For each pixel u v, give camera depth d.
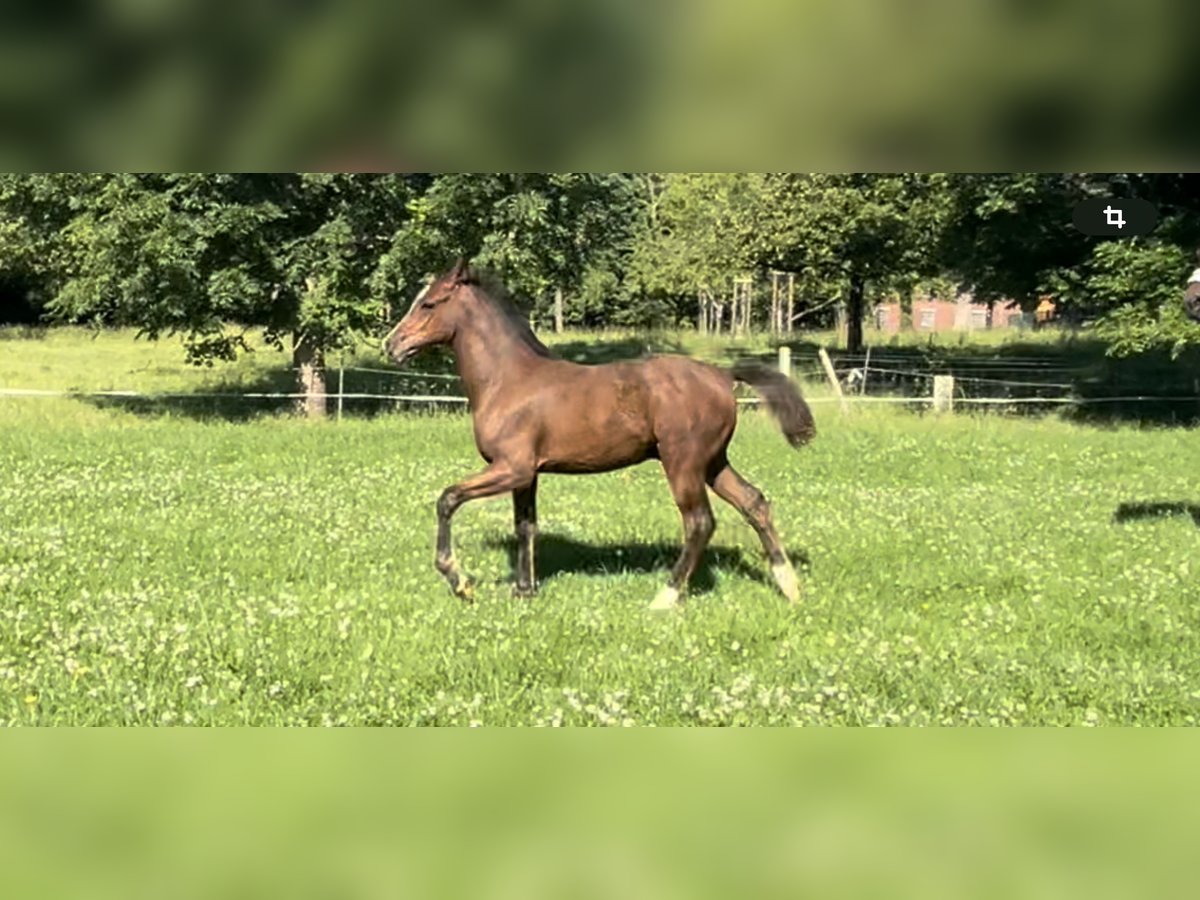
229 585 8.80
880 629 7.80
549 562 9.83
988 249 25.30
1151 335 20.67
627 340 46.16
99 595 8.40
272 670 6.79
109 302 24.62
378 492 13.24
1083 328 42.72
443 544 8.41
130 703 6.19
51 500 12.27
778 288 51.59
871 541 10.64
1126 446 18.11
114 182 21.83
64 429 18.48
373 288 23.25
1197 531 11.35
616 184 26.94
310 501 12.51
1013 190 22.31
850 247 36.38
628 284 52.09
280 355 36.91
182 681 6.55
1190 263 20.45
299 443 17.53
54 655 6.94
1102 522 11.85
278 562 9.60
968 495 13.55
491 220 23.19
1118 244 21.00
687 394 8.20
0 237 30.80
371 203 23.81
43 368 32.72
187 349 25.25
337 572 9.30
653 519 11.70
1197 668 7.05
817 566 9.68
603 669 6.89
